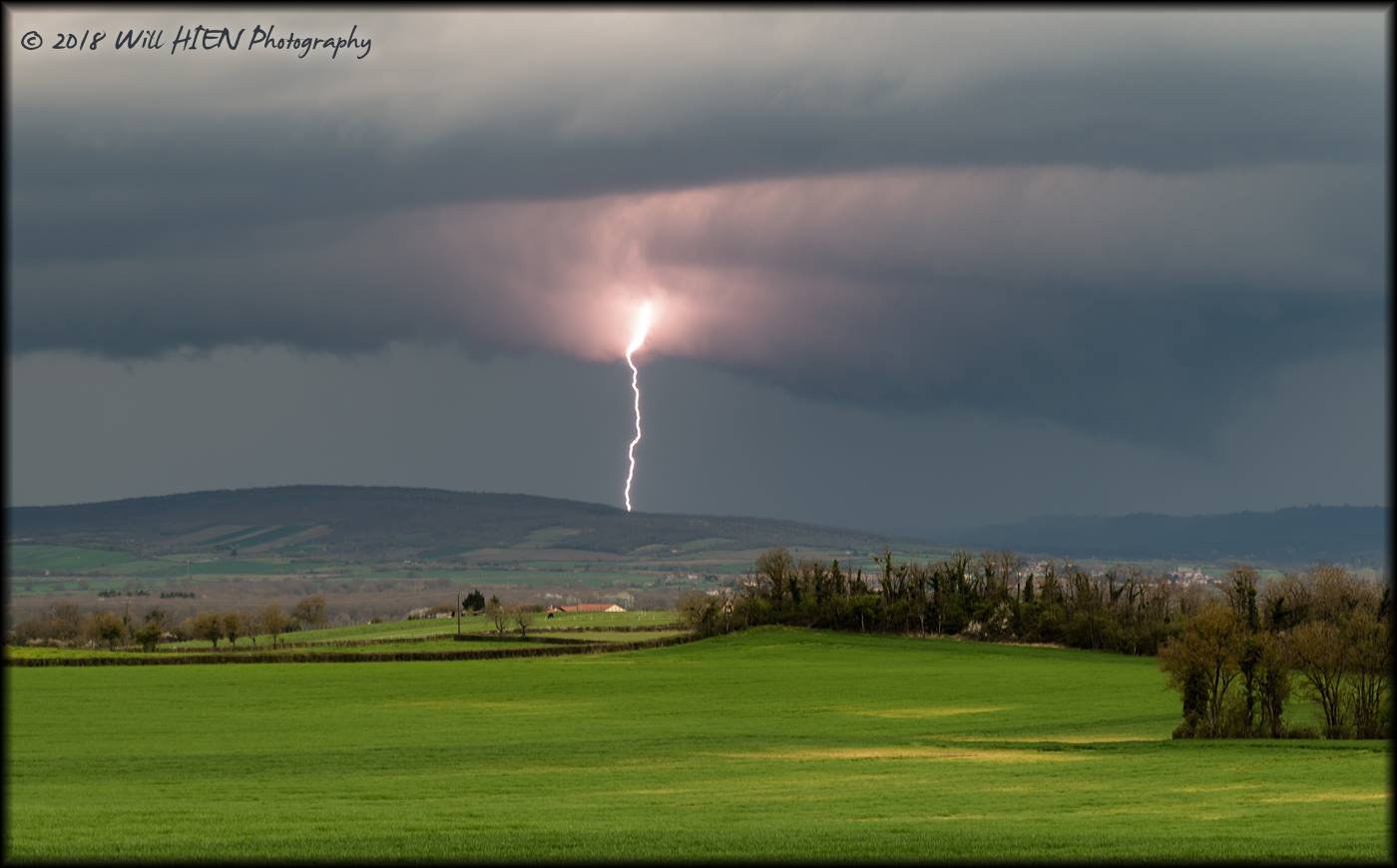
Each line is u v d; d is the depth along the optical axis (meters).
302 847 47.78
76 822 53.88
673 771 75.75
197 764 80.44
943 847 48.19
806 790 66.19
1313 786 67.81
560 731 104.69
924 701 130.25
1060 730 104.00
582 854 46.72
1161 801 61.81
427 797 63.59
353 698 132.75
